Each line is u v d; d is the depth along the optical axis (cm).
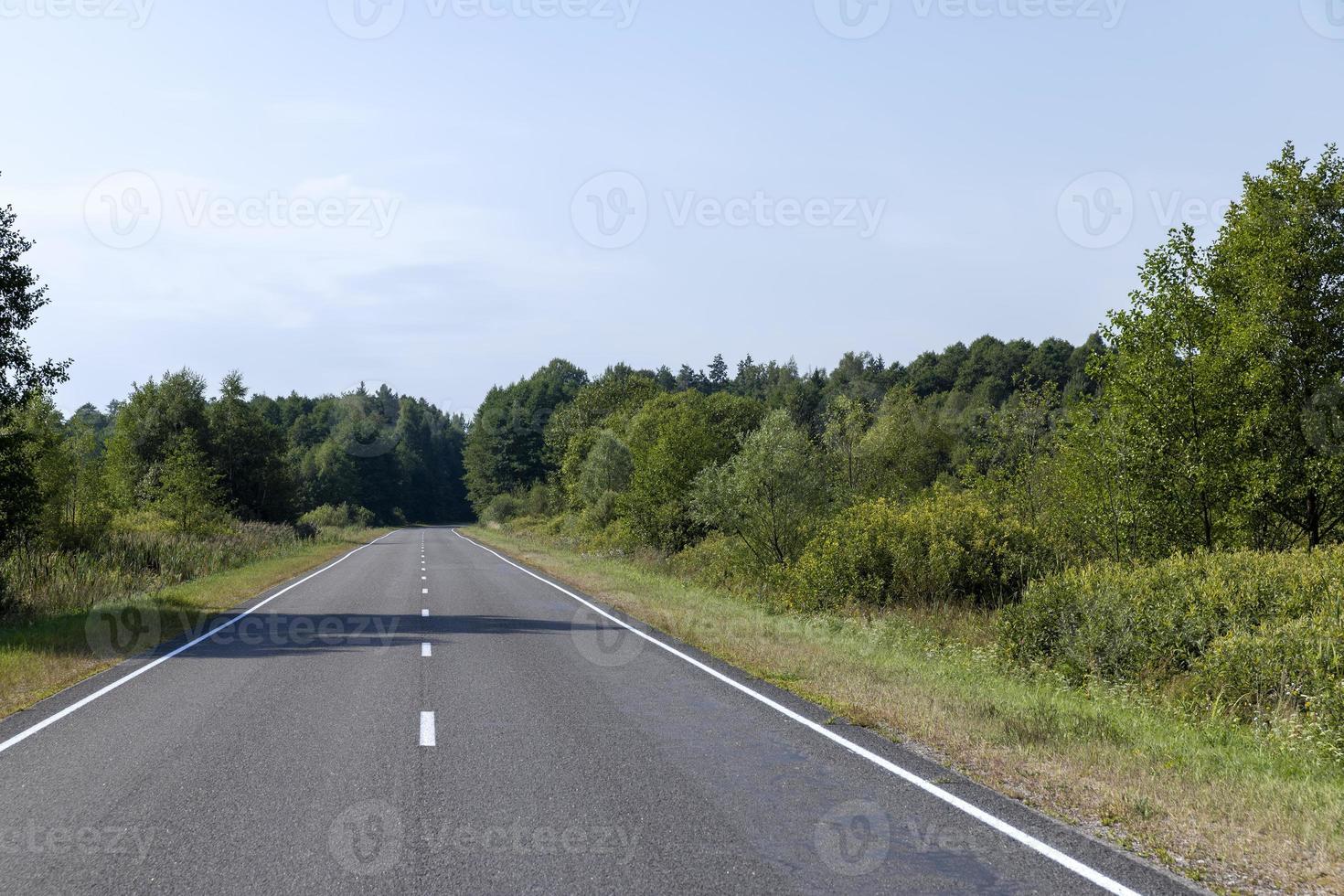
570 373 16362
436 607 2167
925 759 775
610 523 5550
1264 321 1842
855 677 1181
